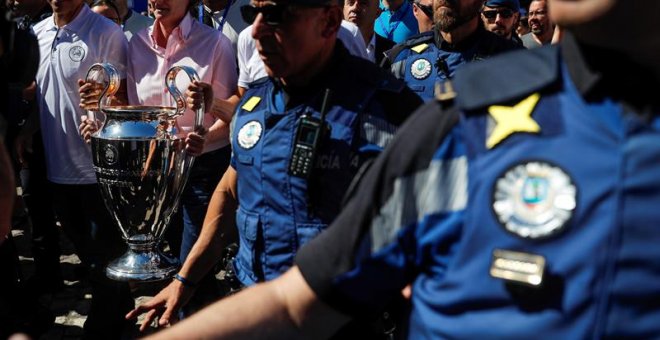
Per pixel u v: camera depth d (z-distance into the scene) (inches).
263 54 76.0
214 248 91.5
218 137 139.2
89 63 143.5
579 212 35.1
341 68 77.0
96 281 141.6
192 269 91.4
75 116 142.1
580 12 35.3
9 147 84.2
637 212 34.3
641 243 34.1
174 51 144.3
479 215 37.5
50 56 142.9
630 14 34.2
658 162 34.5
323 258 44.0
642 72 35.5
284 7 73.2
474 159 38.3
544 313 35.7
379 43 195.5
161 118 109.9
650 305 34.2
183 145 110.0
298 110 76.8
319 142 73.9
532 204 36.1
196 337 44.3
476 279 37.4
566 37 38.4
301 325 45.0
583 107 36.4
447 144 39.7
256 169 78.6
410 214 41.1
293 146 75.3
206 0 189.9
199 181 141.3
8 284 139.3
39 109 145.9
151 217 108.6
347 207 44.6
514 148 37.2
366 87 75.7
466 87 39.9
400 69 147.0
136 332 157.4
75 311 173.0
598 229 34.7
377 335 71.5
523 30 229.9
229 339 44.4
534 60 39.3
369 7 171.5
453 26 139.3
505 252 36.4
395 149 42.1
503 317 36.7
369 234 42.8
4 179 64.2
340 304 43.8
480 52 141.8
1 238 66.1
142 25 201.3
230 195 91.3
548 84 37.7
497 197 37.0
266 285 46.1
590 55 36.7
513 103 38.3
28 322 141.9
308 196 74.7
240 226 81.7
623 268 34.2
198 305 150.4
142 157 105.7
